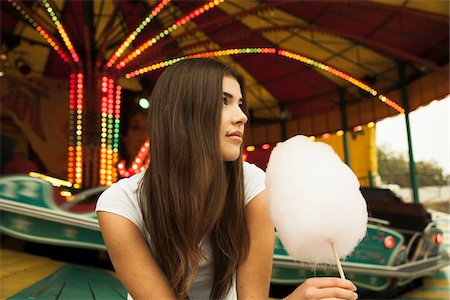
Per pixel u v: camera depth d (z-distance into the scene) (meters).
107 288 4.10
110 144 9.05
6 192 4.45
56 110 15.41
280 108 19.11
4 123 14.80
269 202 1.07
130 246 1.21
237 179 1.30
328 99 17.55
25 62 14.55
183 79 1.23
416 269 5.66
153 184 1.25
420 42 12.27
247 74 17.14
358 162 17.78
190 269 1.24
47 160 14.98
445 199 14.55
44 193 4.60
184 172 1.20
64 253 5.33
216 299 1.31
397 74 14.95
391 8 9.90
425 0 10.51
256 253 1.29
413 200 13.59
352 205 0.99
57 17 9.44
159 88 1.28
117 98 9.62
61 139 15.27
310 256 1.01
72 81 9.26
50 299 3.40
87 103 9.02
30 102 15.16
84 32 9.47
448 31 11.84
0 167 7.60
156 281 1.18
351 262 5.11
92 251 5.34
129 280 1.19
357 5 10.03
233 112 1.23
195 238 1.20
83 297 3.59
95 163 8.70
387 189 6.61
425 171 17.50
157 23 13.52
